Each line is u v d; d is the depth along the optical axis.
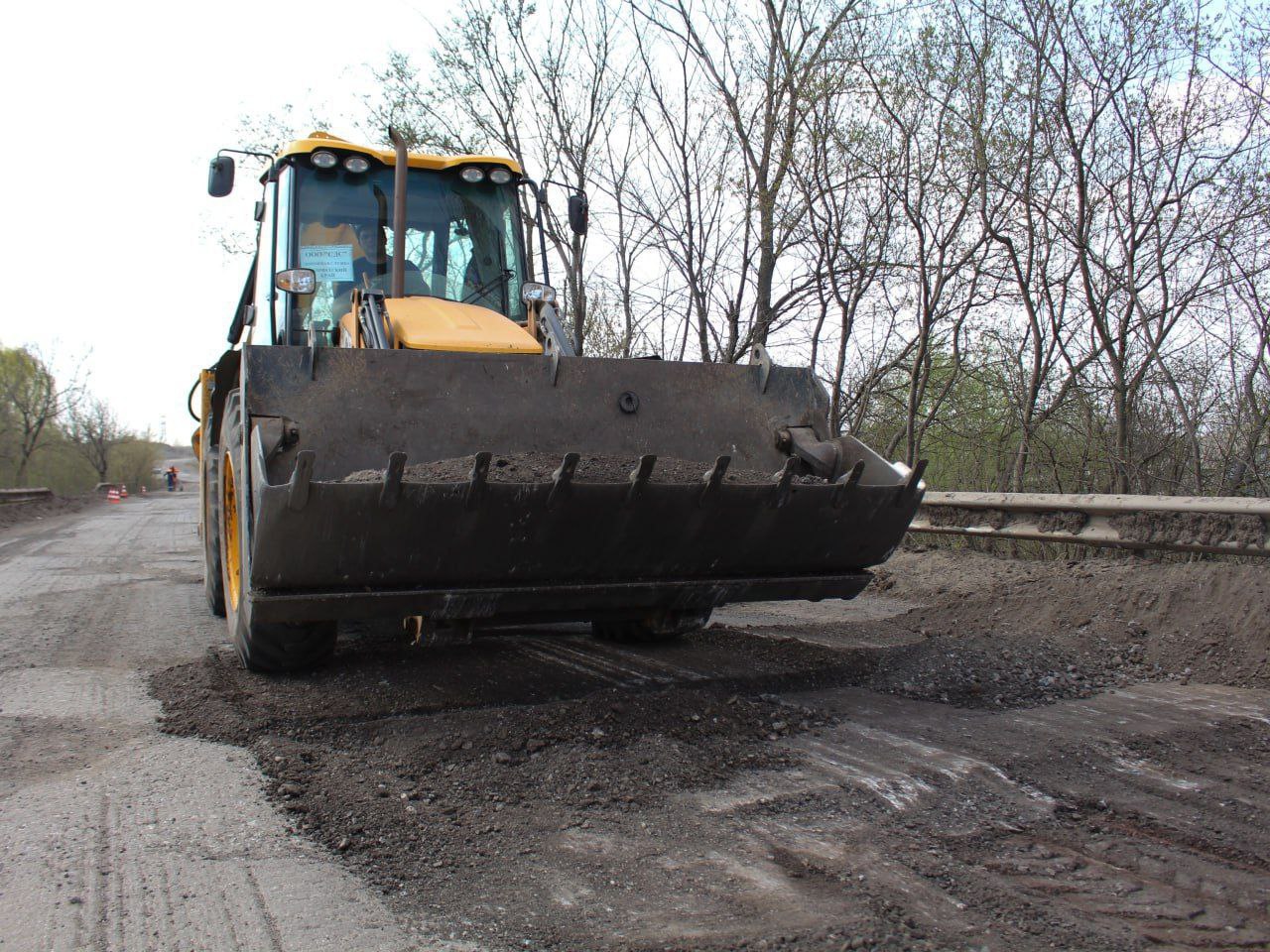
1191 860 2.85
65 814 3.13
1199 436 8.49
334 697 4.30
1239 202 7.99
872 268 9.95
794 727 4.05
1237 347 8.20
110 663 5.38
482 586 3.97
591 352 13.55
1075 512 6.68
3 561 11.46
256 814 3.13
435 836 2.98
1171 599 5.54
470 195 6.22
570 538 3.95
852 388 10.93
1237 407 8.16
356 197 5.92
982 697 4.55
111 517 22.52
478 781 3.41
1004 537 7.43
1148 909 2.53
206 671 4.85
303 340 5.62
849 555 4.49
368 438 4.25
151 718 4.20
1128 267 8.55
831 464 4.82
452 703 4.22
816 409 5.11
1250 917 2.49
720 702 4.29
